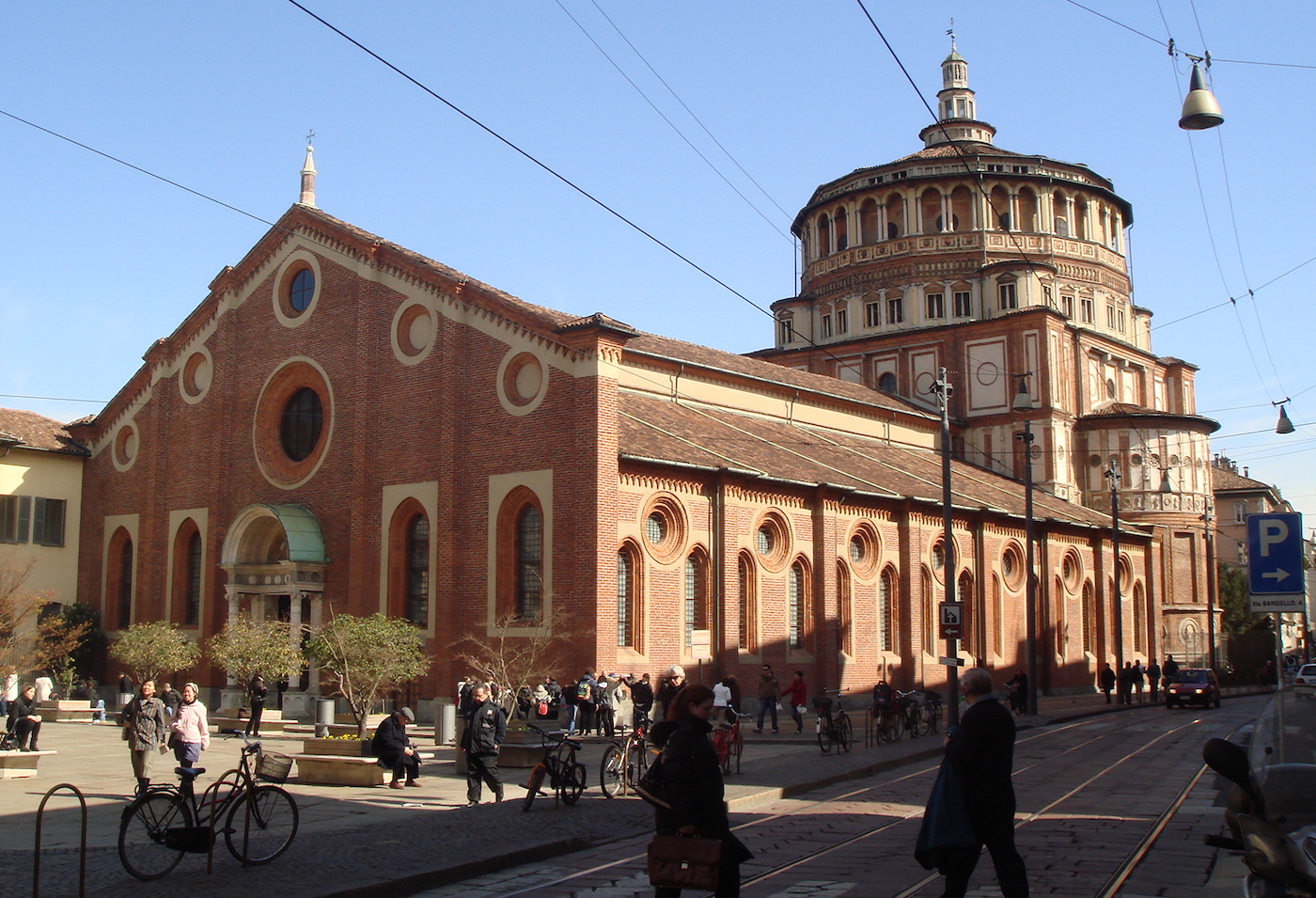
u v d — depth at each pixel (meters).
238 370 44.81
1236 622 83.81
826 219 72.81
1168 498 67.06
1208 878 12.84
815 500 42.84
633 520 35.62
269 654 33.28
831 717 28.39
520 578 35.94
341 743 23.42
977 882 12.77
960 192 68.56
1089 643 61.03
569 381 35.03
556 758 19.09
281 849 14.38
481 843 15.44
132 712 22.91
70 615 46.41
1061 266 68.19
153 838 13.16
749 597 39.78
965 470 61.09
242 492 43.75
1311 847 8.51
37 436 48.03
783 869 13.62
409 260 39.38
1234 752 9.34
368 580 38.97
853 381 69.75
